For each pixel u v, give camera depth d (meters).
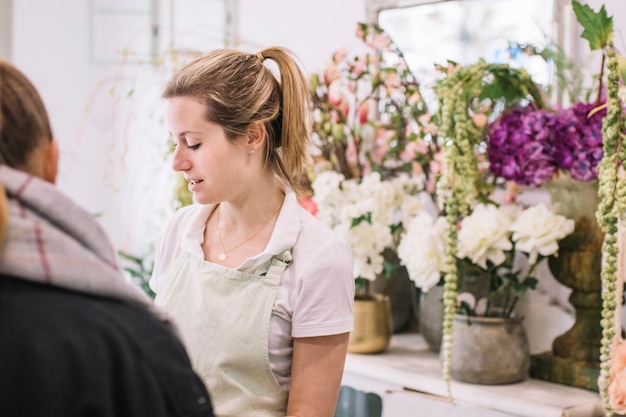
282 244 1.49
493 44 2.26
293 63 1.55
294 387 1.47
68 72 3.65
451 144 1.93
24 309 0.88
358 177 2.42
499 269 2.25
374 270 2.21
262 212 1.57
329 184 2.24
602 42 1.71
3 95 0.93
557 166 1.94
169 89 1.49
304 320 1.45
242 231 1.58
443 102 1.98
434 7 2.40
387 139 2.48
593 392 1.99
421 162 2.36
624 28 2.02
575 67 2.10
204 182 1.47
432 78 2.39
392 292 2.49
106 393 0.88
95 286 0.93
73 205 0.96
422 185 2.41
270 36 3.00
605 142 1.67
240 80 1.47
